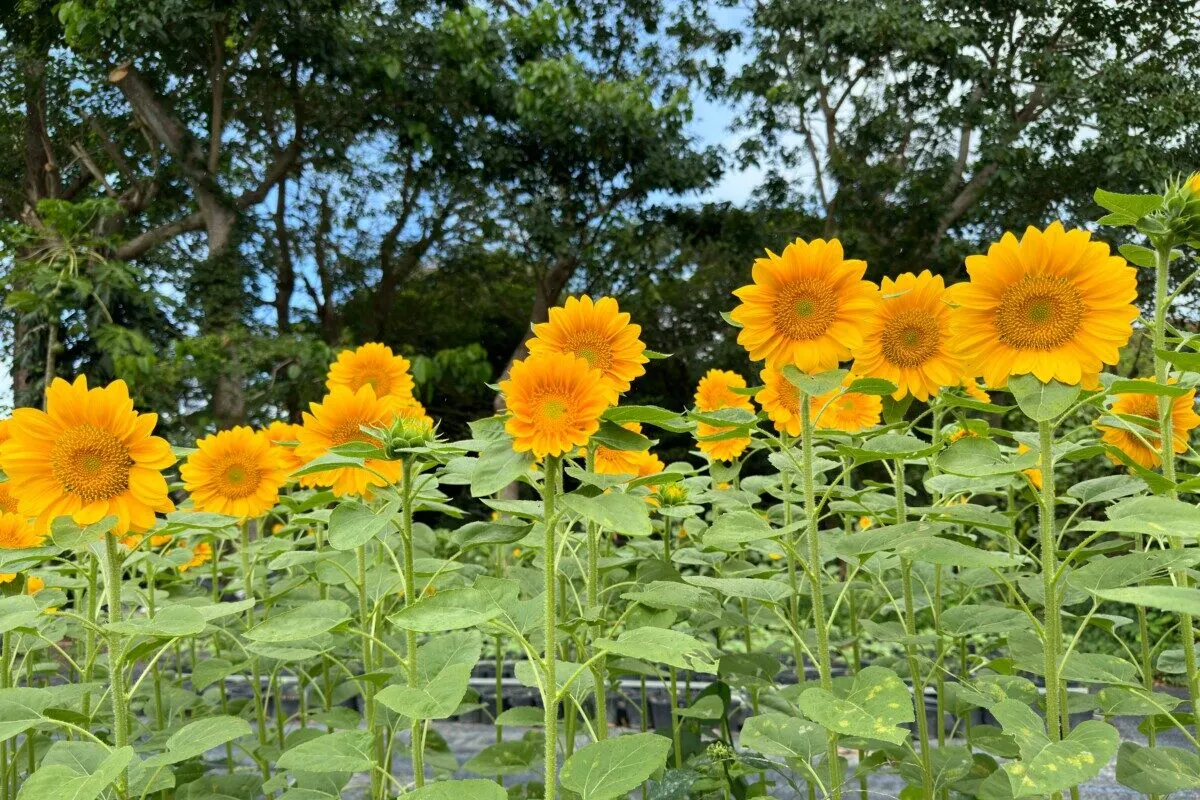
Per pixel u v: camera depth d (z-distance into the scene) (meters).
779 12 15.02
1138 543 2.20
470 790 1.53
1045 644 1.77
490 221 16.69
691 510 2.71
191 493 2.69
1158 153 13.87
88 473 1.90
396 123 14.98
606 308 1.93
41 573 2.65
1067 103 15.02
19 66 16.08
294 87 14.52
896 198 15.34
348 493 2.39
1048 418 1.68
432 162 15.26
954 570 2.83
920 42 13.93
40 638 2.55
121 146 16.94
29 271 11.09
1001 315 1.76
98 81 16.00
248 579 3.01
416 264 17.50
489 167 14.64
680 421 1.89
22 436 1.89
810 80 14.52
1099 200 1.81
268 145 16.20
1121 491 2.23
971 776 2.45
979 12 15.54
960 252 14.28
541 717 2.38
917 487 9.20
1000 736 2.33
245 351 12.41
